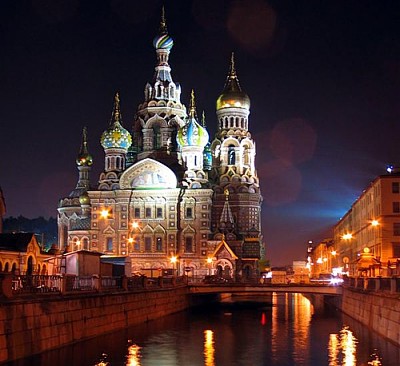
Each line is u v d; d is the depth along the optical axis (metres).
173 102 170.00
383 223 110.81
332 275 154.62
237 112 171.75
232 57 177.62
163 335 70.19
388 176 111.62
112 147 158.38
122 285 73.25
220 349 60.66
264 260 188.75
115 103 163.25
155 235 150.38
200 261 148.88
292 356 56.62
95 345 59.78
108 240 152.12
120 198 151.88
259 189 171.50
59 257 73.88
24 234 93.81
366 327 75.38
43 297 51.31
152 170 152.88
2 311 44.62
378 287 69.12
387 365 51.47
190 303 115.25
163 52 174.75
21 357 47.22
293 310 111.94
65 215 176.12
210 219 152.88
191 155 154.88
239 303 136.00
